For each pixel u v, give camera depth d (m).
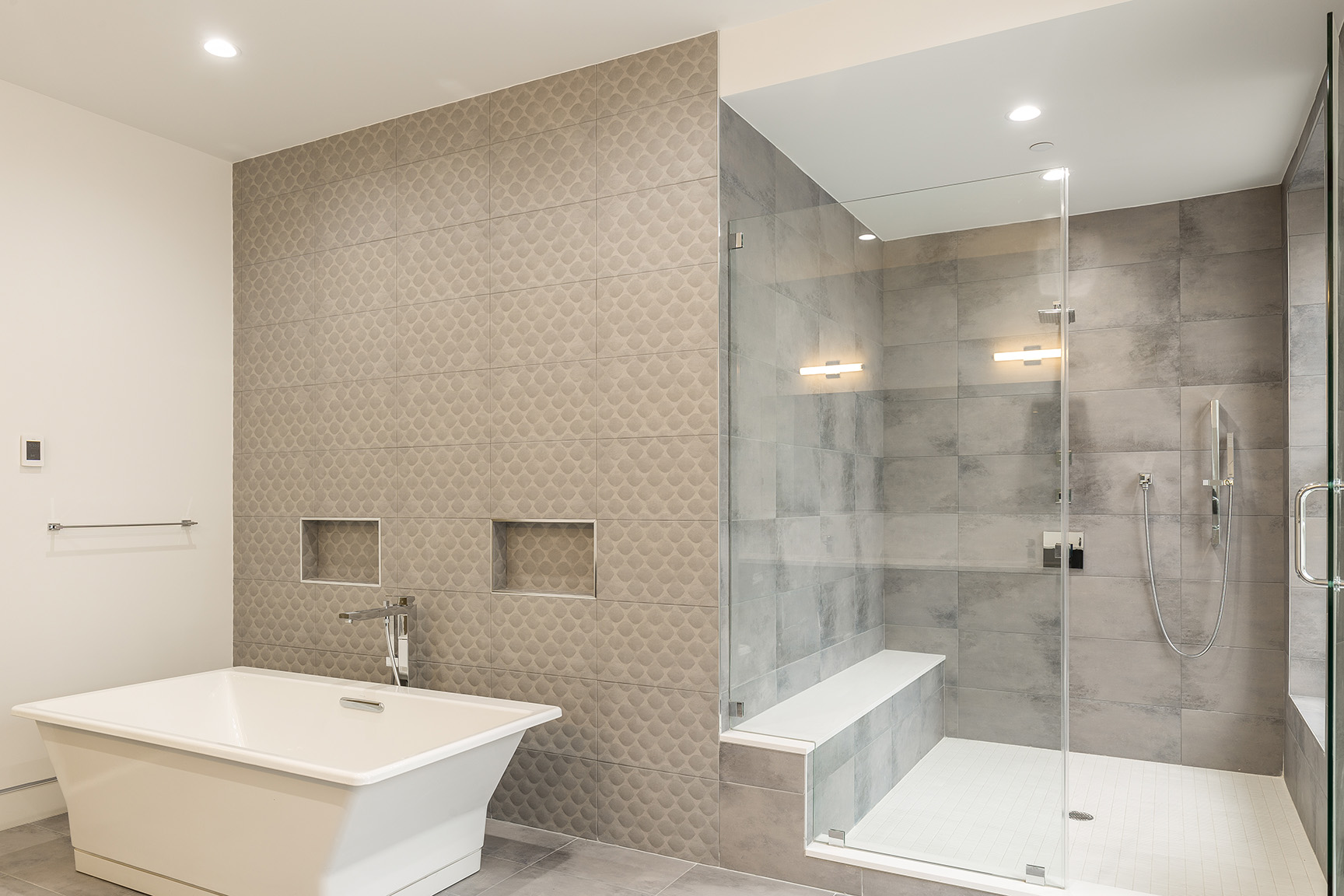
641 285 3.11
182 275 3.94
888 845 2.69
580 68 3.26
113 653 3.63
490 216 3.45
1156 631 4.06
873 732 2.75
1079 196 4.04
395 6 2.82
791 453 2.92
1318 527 3.27
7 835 3.23
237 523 4.10
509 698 3.33
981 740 2.60
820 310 2.90
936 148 3.46
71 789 2.90
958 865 2.58
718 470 2.96
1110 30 2.52
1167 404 4.08
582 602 3.19
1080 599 4.22
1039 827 2.49
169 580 3.84
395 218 3.69
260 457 4.04
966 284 2.68
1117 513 4.16
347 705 3.29
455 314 3.52
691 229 3.02
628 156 3.15
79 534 3.52
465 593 3.46
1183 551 4.02
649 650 3.05
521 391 3.34
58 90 3.41
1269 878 2.79
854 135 3.33
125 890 2.78
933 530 2.70
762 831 2.83
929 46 2.64
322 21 2.91
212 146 3.98
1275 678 3.83
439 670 3.50
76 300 3.54
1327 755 2.03
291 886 2.42
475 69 3.27
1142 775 3.86
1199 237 4.04
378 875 2.49
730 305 3.04
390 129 3.71
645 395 3.09
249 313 4.11
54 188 3.47
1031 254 2.59
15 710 2.93
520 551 3.46
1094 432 4.22
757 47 2.93
